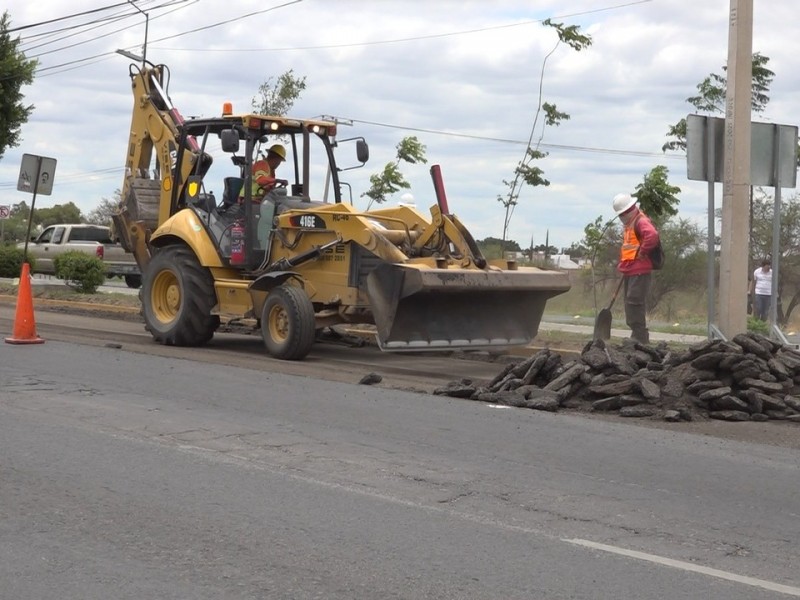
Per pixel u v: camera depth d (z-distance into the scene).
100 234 34.56
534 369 11.40
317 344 16.52
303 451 8.44
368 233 13.45
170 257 15.37
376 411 10.27
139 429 9.08
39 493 7.05
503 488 7.50
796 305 32.22
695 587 5.59
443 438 9.10
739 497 7.48
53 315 20.47
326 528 6.45
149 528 6.37
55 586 5.37
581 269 29.09
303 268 14.30
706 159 13.73
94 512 6.66
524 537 6.37
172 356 14.05
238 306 14.86
